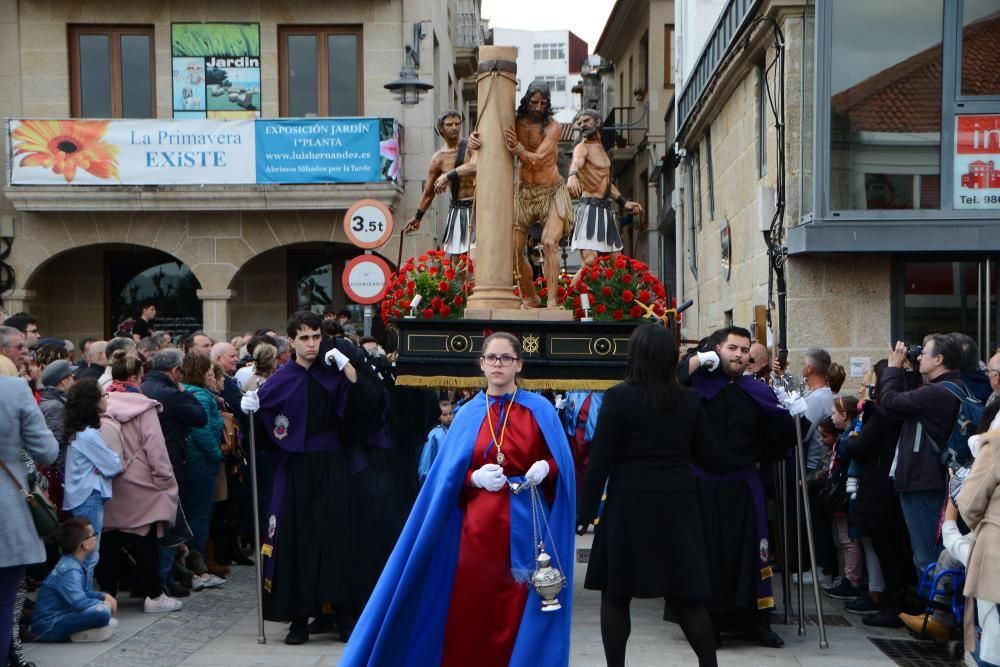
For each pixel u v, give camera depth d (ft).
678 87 68.44
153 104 65.10
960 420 22.80
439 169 30.94
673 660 21.98
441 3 73.15
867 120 35.86
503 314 25.81
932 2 35.65
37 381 27.02
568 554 17.98
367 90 65.21
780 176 38.63
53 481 25.55
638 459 18.62
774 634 23.43
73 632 23.21
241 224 64.54
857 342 37.24
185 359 29.91
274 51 64.85
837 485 26.86
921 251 36.01
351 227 36.83
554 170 27.25
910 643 23.70
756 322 42.93
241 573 32.01
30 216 64.18
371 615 17.80
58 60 64.34
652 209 95.96
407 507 28.17
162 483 26.07
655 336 18.80
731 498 23.18
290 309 68.33
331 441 24.06
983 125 35.55
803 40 37.86
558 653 17.57
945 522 19.67
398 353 25.29
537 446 18.21
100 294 67.97
